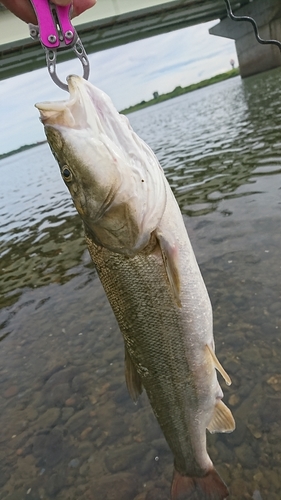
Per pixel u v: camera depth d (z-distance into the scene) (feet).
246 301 1.96
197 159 5.78
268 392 1.45
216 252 2.54
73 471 1.42
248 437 1.33
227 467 1.27
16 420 1.71
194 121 11.00
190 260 0.99
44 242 4.24
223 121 8.93
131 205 0.91
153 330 1.02
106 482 1.34
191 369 1.06
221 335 1.79
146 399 1.63
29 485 1.41
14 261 3.91
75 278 3.02
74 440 1.54
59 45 0.89
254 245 2.46
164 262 0.96
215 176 4.43
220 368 1.03
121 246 0.95
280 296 1.91
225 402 1.47
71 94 0.88
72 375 1.89
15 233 5.02
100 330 2.19
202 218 3.21
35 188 8.70
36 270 3.45
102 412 1.63
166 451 1.39
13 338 2.40
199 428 1.15
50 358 2.08
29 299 2.89
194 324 1.02
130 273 0.98
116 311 1.04
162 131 11.03
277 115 7.13
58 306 2.63
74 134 0.87
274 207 2.91
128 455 1.41
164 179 0.96
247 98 11.67
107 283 1.02
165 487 1.28
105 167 0.88
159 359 1.05
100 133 0.89
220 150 5.84
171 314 1.00
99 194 0.90
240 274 2.20
